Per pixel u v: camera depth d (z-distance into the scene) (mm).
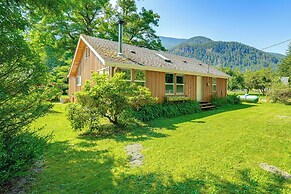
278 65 51062
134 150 5219
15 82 3254
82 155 4863
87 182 3547
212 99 16922
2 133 3180
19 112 3291
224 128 7754
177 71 13023
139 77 11250
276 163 4367
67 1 5152
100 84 7508
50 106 3779
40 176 3770
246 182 3549
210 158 4629
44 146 4168
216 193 3182
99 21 20922
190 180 3605
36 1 4309
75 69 15367
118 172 3938
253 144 5641
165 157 4703
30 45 3799
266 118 10250
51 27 17688
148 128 7797
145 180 3611
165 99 12500
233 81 36312
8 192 3215
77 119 6953
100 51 10664
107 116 7789
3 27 3312
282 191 3260
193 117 10648
